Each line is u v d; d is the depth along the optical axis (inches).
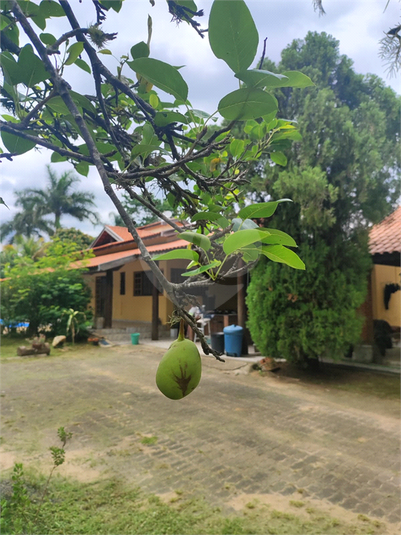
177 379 34.8
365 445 179.3
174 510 122.9
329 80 318.3
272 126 58.0
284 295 304.3
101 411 228.1
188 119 49.3
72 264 586.6
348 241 306.3
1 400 252.4
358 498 132.9
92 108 51.3
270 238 27.6
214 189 56.5
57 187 1288.1
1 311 546.6
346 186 276.8
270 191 267.9
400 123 327.6
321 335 289.0
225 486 139.3
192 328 27.6
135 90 55.6
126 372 342.0
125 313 664.4
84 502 126.7
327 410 233.6
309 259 288.0
